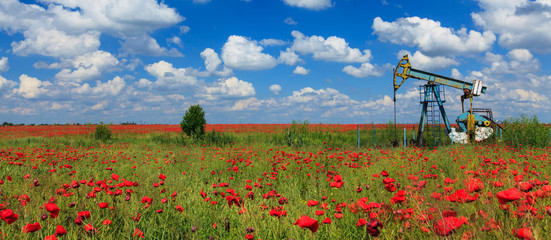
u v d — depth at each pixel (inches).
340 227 119.6
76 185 159.0
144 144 730.8
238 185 227.1
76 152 457.4
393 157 369.4
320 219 121.9
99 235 114.6
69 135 999.6
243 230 122.3
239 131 1099.9
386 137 818.8
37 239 111.0
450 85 712.4
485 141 665.6
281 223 124.5
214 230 130.8
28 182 203.0
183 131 815.1
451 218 68.8
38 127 1815.9
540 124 549.0
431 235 86.1
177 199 166.6
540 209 90.8
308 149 583.2
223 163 350.6
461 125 724.0
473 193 103.0
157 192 175.5
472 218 85.8
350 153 410.0
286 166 291.6
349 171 269.9
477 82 698.8
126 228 125.4
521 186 89.9
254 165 328.5
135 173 284.4
